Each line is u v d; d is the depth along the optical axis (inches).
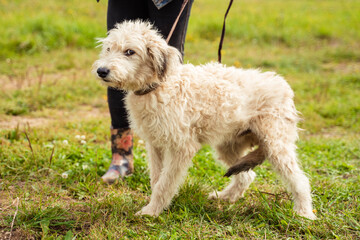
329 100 295.4
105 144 198.1
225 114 130.6
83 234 114.9
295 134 139.6
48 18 452.8
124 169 159.5
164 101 123.3
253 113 134.5
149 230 119.0
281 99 136.2
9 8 522.6
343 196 145.1
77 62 359.6
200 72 133.9
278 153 133.0
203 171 167.8
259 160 131.7
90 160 171.5
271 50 456.1
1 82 301.3
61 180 151.3
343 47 483.2
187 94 126.6
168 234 115.1
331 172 173.5
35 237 112.9
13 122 227.1
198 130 130.7
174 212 129.0
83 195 141.0
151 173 140.3
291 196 143.4
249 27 528.4
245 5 735.1
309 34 529.7
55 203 132.9
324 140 217.9
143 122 128.4
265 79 139.8
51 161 164.9
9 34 410.3
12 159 164.9
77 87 294.5
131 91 130.0
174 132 124.6
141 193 147.5
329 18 631.8
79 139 198.8
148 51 123.3
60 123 223.0
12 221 113.6
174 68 126.2
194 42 450.0
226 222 126.0
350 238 116.1
